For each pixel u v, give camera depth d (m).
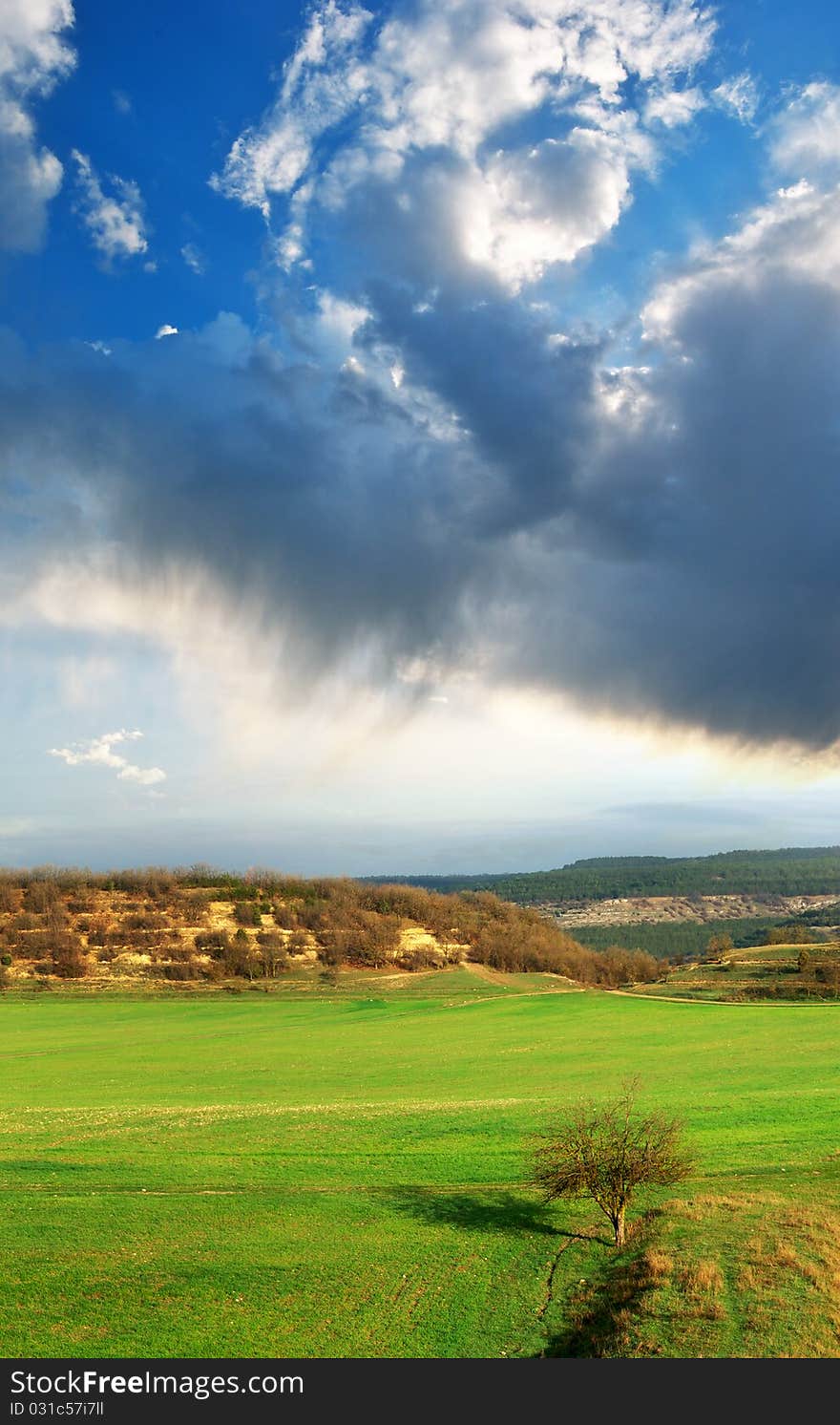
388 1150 52.84
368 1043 116.38
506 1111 62.88
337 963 194.12
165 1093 81.50
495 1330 31.45
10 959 181.75
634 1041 108.88
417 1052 107.00
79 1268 36.41
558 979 194.38
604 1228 39.50
